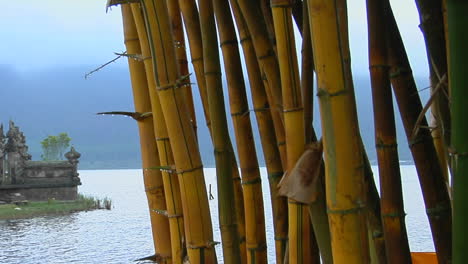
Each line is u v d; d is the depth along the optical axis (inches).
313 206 57.6
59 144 2153.1
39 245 729.6
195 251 66.2
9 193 1272.1
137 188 2337.6
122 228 885.2
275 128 67.5
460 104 41.0
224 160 70.9
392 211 58.5
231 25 74.8
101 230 866.1
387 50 58.5
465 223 41.1
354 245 47.1
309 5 47.0
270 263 305.7
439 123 56.7
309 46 56.3
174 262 71.0
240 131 75.1
